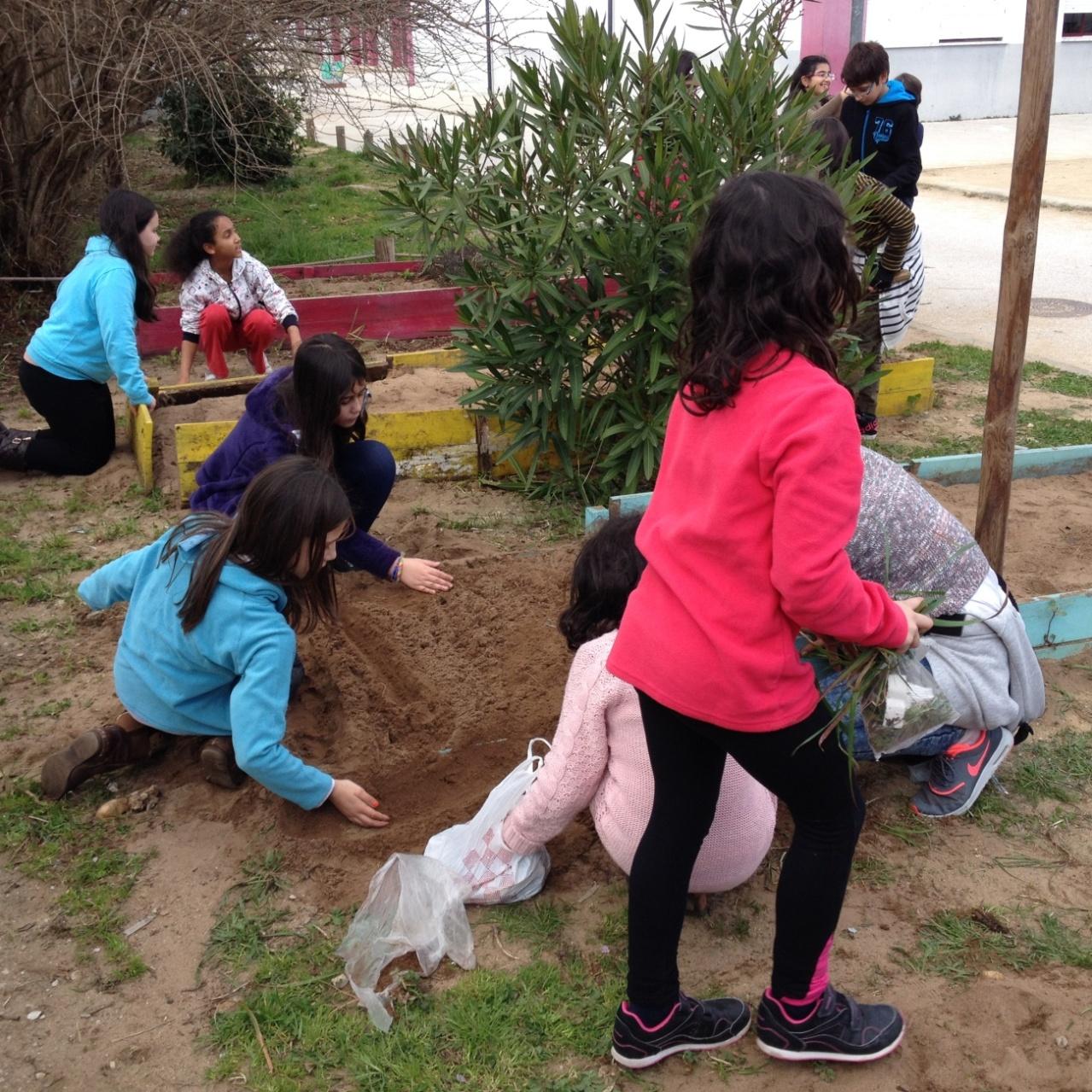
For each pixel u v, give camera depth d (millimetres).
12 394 7297
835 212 1940
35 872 3029
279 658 2990
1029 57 3098
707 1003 2486
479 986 2635
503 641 4016
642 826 2660
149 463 5477
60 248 9547
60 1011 2609
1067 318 9031
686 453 2102
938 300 9844
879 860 3055
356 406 3971
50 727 3664
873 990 2637
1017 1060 2434
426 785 3361
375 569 4230
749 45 4879
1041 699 3215
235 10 8484
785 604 1977
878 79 6512
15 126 8867
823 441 1886
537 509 5383
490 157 5043
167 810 3262
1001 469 3539
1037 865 3035
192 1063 2479
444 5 9000
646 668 2146
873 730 2549
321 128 21016
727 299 1956
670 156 4793
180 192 14742
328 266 10453
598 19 4809
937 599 2305
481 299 5570
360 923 2773
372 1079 2426
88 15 8125
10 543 4961
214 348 6770
